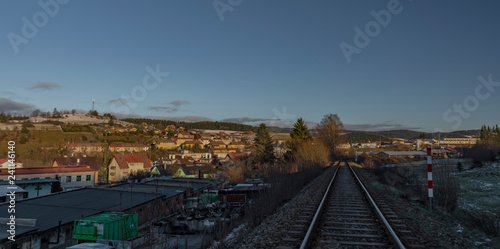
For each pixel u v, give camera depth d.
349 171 36.81
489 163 38.62
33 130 125.25
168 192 27.88
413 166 44.03
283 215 10.79
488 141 49.19
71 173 51.25
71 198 22.08
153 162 113.94
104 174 83.06
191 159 123.75
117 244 10.46
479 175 30.69
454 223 9.66
